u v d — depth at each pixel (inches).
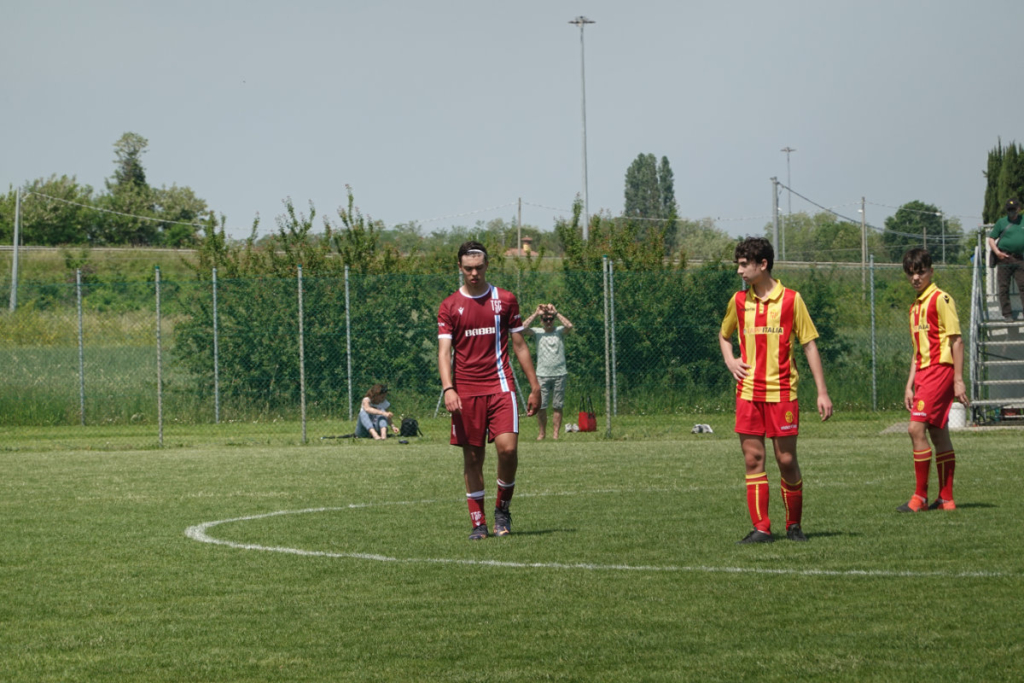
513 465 920.3
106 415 2496.3
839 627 587.2
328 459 1665.8
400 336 2509.8
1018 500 1071.6
